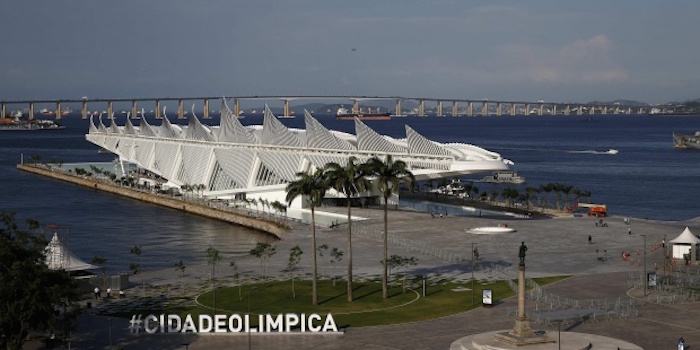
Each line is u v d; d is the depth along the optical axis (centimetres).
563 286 11631
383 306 10712
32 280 8475
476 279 12175
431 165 19338
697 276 12150
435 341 9062
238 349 8869
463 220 17825
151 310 10725
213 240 17862
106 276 12344
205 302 11125
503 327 9550
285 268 13312
